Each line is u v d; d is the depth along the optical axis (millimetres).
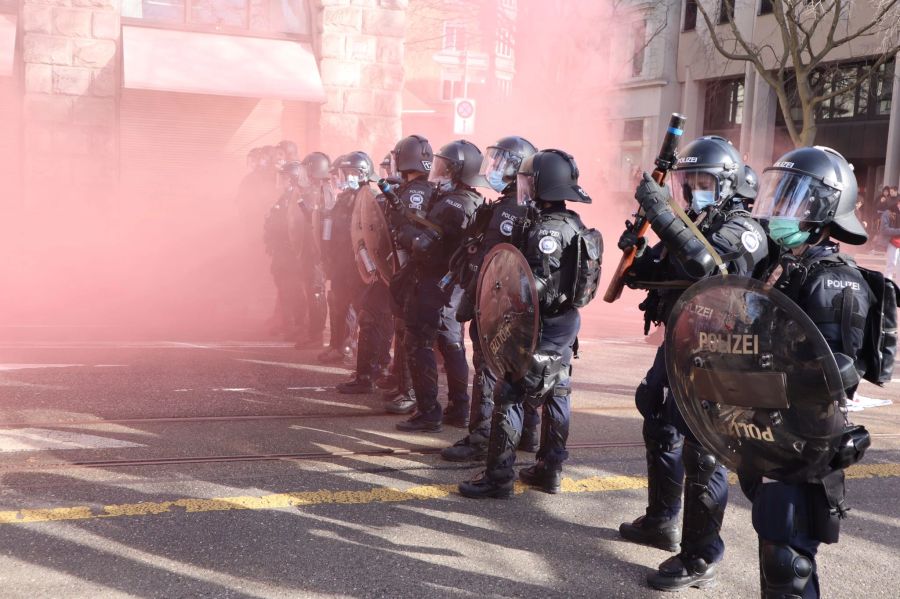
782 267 2775
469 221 4934
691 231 2969
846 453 2420
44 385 6012
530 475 4387
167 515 3748
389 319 6199
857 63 23016
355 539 3605
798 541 2584
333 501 4027
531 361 3779
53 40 12648
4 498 3863
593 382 6902
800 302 2670
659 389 3508
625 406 6129
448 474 4504
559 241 3871
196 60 13367
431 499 4129
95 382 6156
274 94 13547
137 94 13508
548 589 3246
